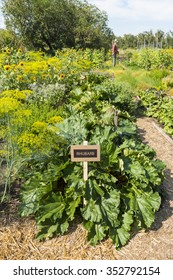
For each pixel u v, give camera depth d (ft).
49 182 12.62
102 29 114.93
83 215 11.35
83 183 11.97
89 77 32.63
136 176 12.59
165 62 55.47
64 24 104.88
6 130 12.62
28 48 103.65
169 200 13.88
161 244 11.25
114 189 12.08
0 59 31.19
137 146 15.39
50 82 27.43
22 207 12.17
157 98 28.60
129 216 11.73
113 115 19.22
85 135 14.71
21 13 100.01
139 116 27.50
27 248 10.94
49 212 11.55
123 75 40.37
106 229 11.33
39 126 12.33
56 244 11.16
